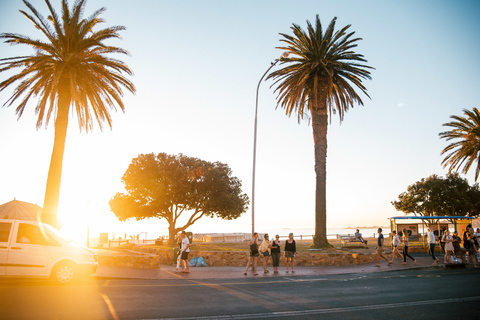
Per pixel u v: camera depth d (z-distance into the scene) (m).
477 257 21.34
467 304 9.34
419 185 57.41
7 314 7.38
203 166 37.81
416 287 12.29
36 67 19.12
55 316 7.35
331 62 26.50
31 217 21.25
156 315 7.74
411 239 28.80
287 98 29.50
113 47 20.81
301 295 10.71
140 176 35.62
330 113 27.27
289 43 28.84
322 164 27.06
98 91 20.88
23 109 20.20
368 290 11.70
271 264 21.94
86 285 11.52
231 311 8.35
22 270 11.13
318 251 23.34
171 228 36.84
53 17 19.27
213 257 22.48
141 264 17.55
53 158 19.05
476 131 35.47
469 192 55.00
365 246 28.41
